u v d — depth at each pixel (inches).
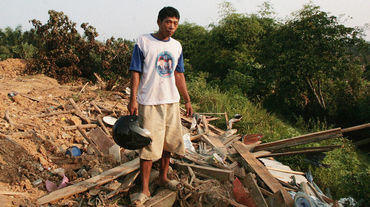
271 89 517.0
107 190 116.6
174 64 102.6
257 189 120.2
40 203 103.5
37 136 152.9
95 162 137.6
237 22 593.3
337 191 181.5
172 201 115.3
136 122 98.0
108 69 427.2
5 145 130.0
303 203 110.9
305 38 452.1
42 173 123.6
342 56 446.3
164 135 106.7
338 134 154.0
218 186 128.4
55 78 408.8
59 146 153.2
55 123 184.7
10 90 254.8
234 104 355.3
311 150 167.2
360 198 172.7
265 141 250.1
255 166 149.5
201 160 155.6
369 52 450.9
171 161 147.6
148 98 100.7
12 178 114.1
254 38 584.4
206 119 273.1
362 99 477.7
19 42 1154.7
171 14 94.6
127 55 436.5
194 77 516.4
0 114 177.0
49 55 412.2
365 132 447.2
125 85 320.2
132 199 110.0
